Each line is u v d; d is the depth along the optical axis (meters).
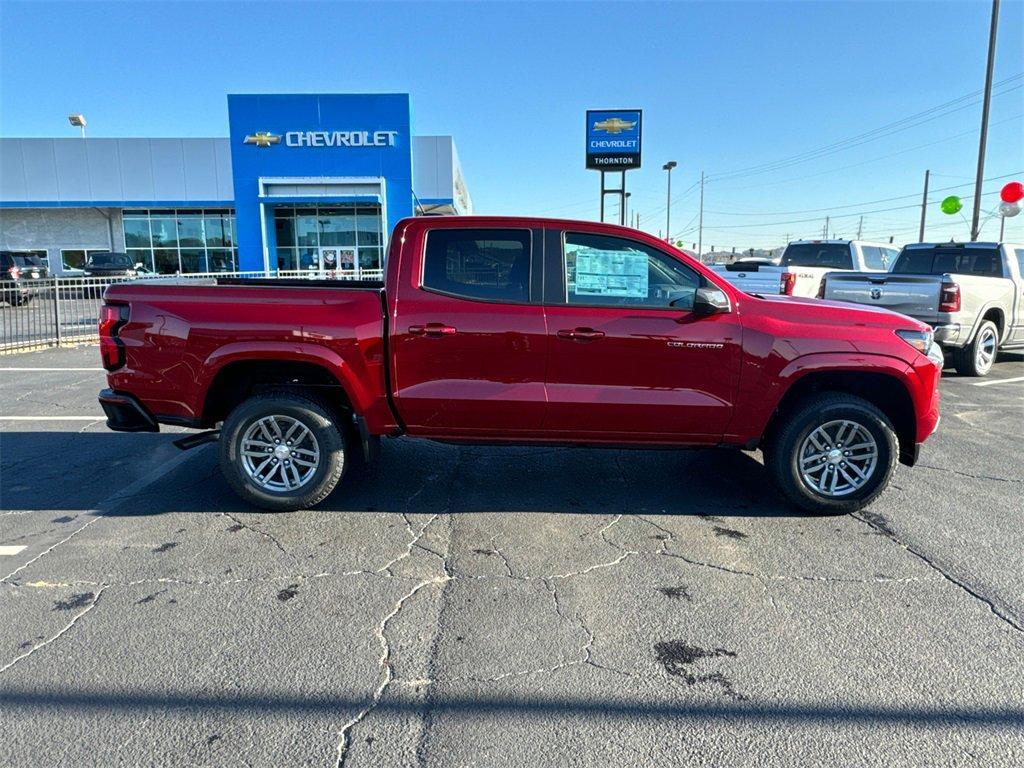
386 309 4.39
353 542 4.16
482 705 2.67
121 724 2.55
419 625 3.24
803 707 2.67
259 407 4.48
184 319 4.39
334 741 2.47
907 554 4.03
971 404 8.09
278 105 24.03
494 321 4.33
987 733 2.52
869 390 4.75
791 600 3.49
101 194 31.73
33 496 4.93
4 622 3.24
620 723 2.57
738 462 5.83
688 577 3.74
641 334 4.33
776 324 4.38
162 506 4.74
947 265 11.14
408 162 24.50
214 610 3.37
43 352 12.52
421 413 4.45
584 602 3.46
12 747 2.43
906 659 2.99
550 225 4.43
